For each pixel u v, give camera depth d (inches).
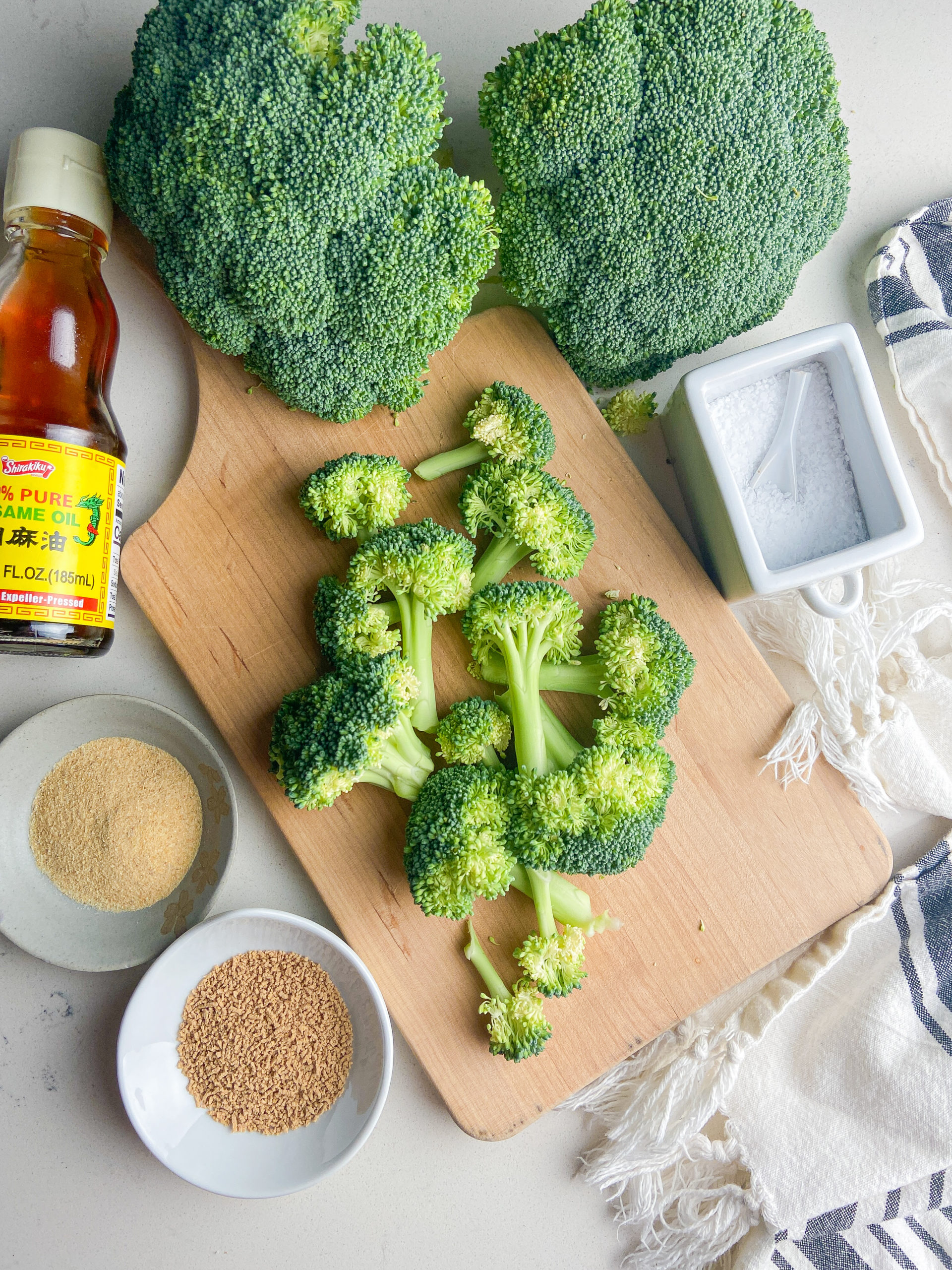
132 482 14.5
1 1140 14.4
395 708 13.0
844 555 13.4
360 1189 14.9
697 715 15.0
